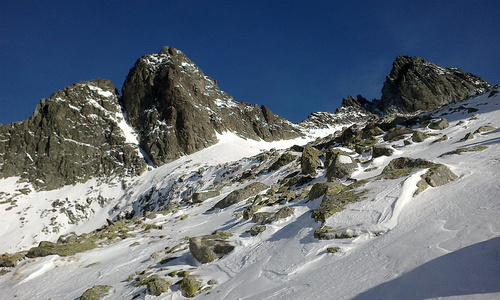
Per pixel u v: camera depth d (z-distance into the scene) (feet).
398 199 36.96
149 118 290.56
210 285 36.65
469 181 37.88
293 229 43.91
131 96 315.78
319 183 54.70
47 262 63.77
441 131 88.33
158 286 38.42
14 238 192.13
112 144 273.75
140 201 199.11
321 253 32.78
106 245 73.20
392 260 25.18
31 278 59.57
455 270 20.26
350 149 93.45
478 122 85.30
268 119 383.45
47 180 248.11
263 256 39.63
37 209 220.02
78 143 271.08
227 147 264.11
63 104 290.35
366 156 85.20
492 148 52.70
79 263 63.67
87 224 199.00
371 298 20.72
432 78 347.15
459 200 32.60
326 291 24.16
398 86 367.04
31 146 269.03
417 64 370.53
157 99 304.09
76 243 75.15
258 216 55.36
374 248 28.99
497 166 40.65
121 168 254.06
